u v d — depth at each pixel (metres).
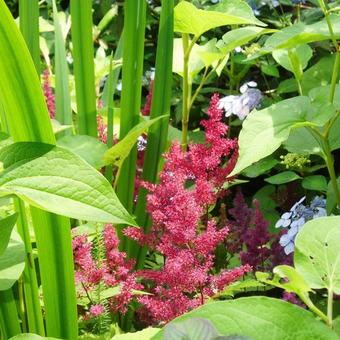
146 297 0.53
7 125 0.52
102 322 0.57
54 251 0.41
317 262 0.34
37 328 0.47
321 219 0.36
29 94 0.37
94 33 1.29
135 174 0.74
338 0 0.90
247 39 0.69
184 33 0.75
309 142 0.71
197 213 0.53
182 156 0.64
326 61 0.93
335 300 0.60
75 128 0.89
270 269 0.66
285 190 0.92
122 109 0.69
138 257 0.68
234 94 1.12
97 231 0.56
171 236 0.54
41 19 1.10
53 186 0.32
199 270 0.51
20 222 0.45
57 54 0.73
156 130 0.71
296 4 1.13
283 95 1.15
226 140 0.64
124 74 0.69
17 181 0.32
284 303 0.30
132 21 0.68
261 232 0.66
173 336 0.23
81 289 0.57
